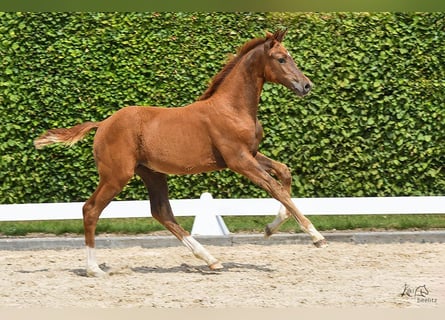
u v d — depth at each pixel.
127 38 14.79
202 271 11.73
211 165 11.45
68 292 10.41
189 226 15.10
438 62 14.97
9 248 13.69
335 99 14.93
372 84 14.93
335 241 13.97
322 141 14.97
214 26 14.86
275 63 11.38
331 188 15.09
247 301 9.84
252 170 11.31
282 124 14.92
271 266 12.02
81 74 14.77
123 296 10.15
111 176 11.42
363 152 15.04
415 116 15.01
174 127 11.41
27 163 14.86
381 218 15.62
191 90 14.85
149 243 13.76
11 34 14.68
